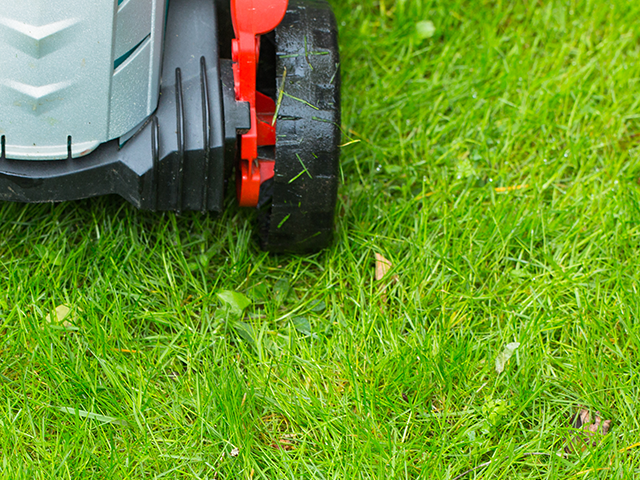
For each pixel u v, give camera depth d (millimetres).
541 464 1321
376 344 1379
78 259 1410
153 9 1320
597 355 1385
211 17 1378
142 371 1350
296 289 1425
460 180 1495
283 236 1398
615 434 1325
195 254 1437
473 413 1345
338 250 1439
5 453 1307
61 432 1316
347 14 1636
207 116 1333
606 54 1611
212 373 1348
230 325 1384
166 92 1348
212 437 1325
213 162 1340
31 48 1285
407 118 1554
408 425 1340
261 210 1430
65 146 1318
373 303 1399
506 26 1655
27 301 1387
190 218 1450
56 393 1342
